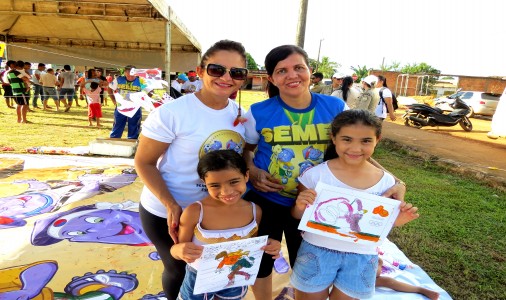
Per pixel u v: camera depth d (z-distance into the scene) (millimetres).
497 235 3838
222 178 1673
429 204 4719
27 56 13234
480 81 30062
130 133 7320
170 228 1736
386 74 33812
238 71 1730
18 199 3975
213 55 1736
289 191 2025
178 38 12148
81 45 13352
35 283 2512
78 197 4113
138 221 3574
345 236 1878
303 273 1995
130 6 8086
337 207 1826
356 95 6445
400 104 23094
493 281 2971
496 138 10961
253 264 1852
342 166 1908
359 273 1953
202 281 1743
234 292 1978
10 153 5984
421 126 12781
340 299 2041
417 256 3346
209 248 1659
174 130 1771
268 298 2188
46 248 2982
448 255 3375
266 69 2031
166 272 2049
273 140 1970
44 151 6176
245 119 1972
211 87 1755
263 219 2068
